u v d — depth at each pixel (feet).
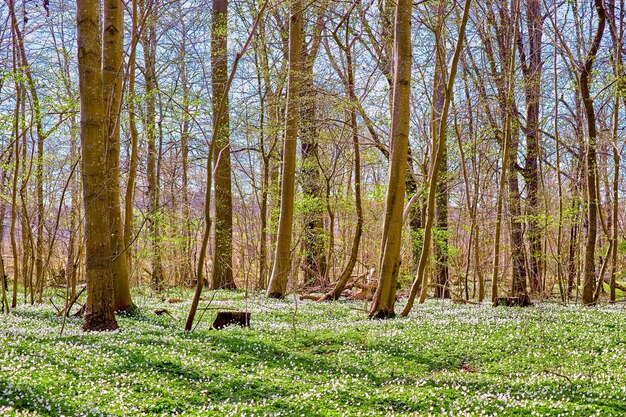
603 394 35.32
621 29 87.61
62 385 33.45
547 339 53.06
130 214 76.69
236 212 148.46
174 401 33.01
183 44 122.11
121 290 68.59
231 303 86.33
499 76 98.68
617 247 92.53
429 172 94.27
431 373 44.52
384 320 64.64
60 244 130.52
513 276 96.78
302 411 32.40
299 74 96.27
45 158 94.48
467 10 61.93
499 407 32.86
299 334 56.44
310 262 130.72
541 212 105.40
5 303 66.03
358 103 96.32
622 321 60.70
